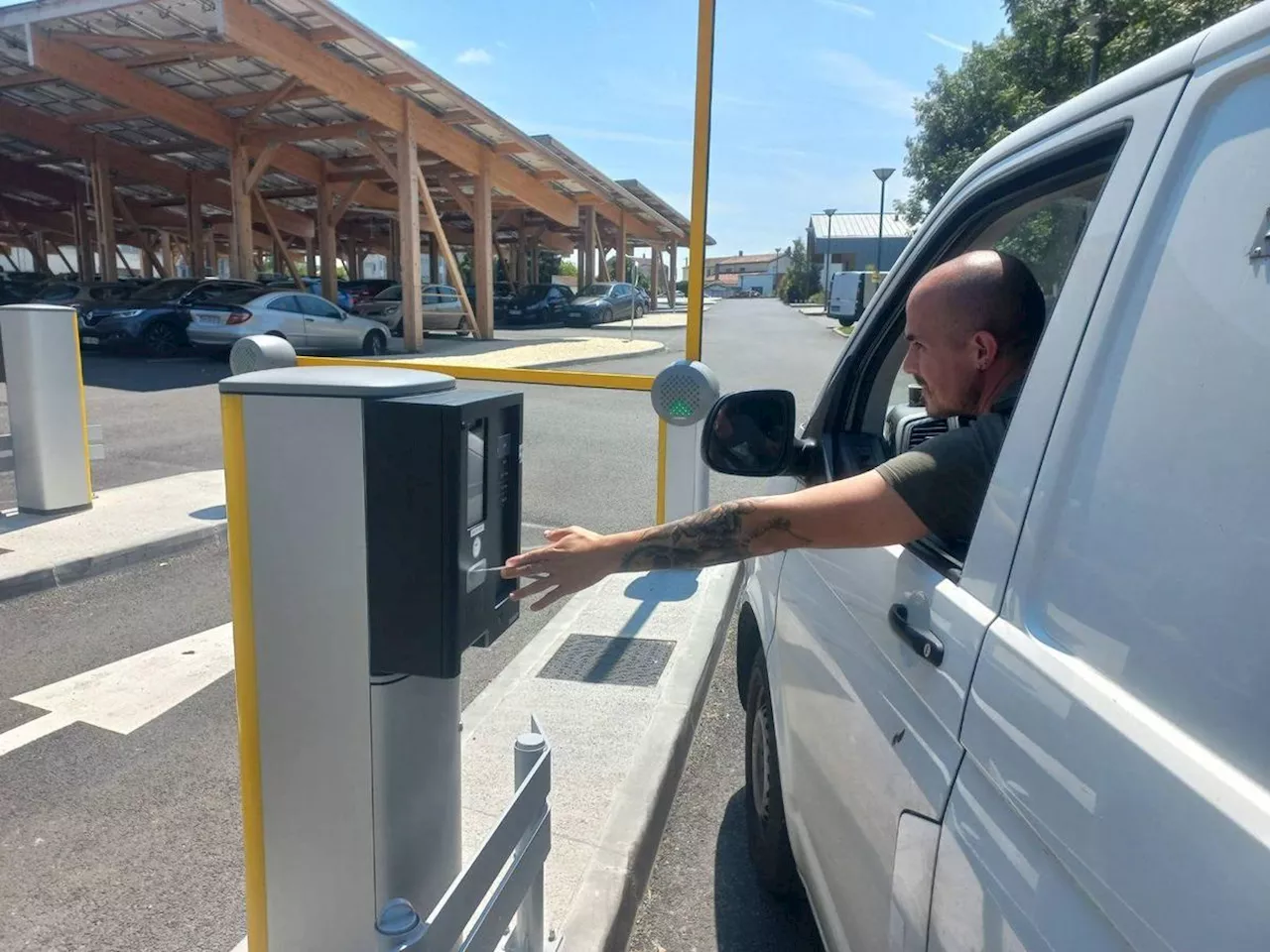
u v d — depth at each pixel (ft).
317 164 84.17
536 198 89.92
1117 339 4.04
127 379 48.78
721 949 8.91
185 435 33.12
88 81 58.54
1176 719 3.24
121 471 27.37
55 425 21.02
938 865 4.56
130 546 19.06
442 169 86.22
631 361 64.13
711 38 16.48
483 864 5.52
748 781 10.32
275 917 6.40
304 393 5.55
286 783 6.15
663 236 152.25
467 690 14.07
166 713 13.12
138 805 10.93
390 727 5.97
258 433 5.69
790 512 5.37
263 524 5.80
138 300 61.93
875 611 6.03
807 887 7.47
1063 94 18.66
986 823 4.16
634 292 51.83
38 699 13.44
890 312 8.18
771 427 8.25
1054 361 4.45
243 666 6.06
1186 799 3.02
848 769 6.19
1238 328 3.36
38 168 94.84
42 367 20.67
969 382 5.93
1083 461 4.08
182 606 17.02
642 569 5.56
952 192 6.97
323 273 86.48
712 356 67.92
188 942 8.74
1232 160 3.61
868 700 5.90
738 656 11.27
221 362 57.88
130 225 103.76
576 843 9.58
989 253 5.97
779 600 8.83
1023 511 4.41
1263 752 2.91
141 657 14.84
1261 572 3.06
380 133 72.79
